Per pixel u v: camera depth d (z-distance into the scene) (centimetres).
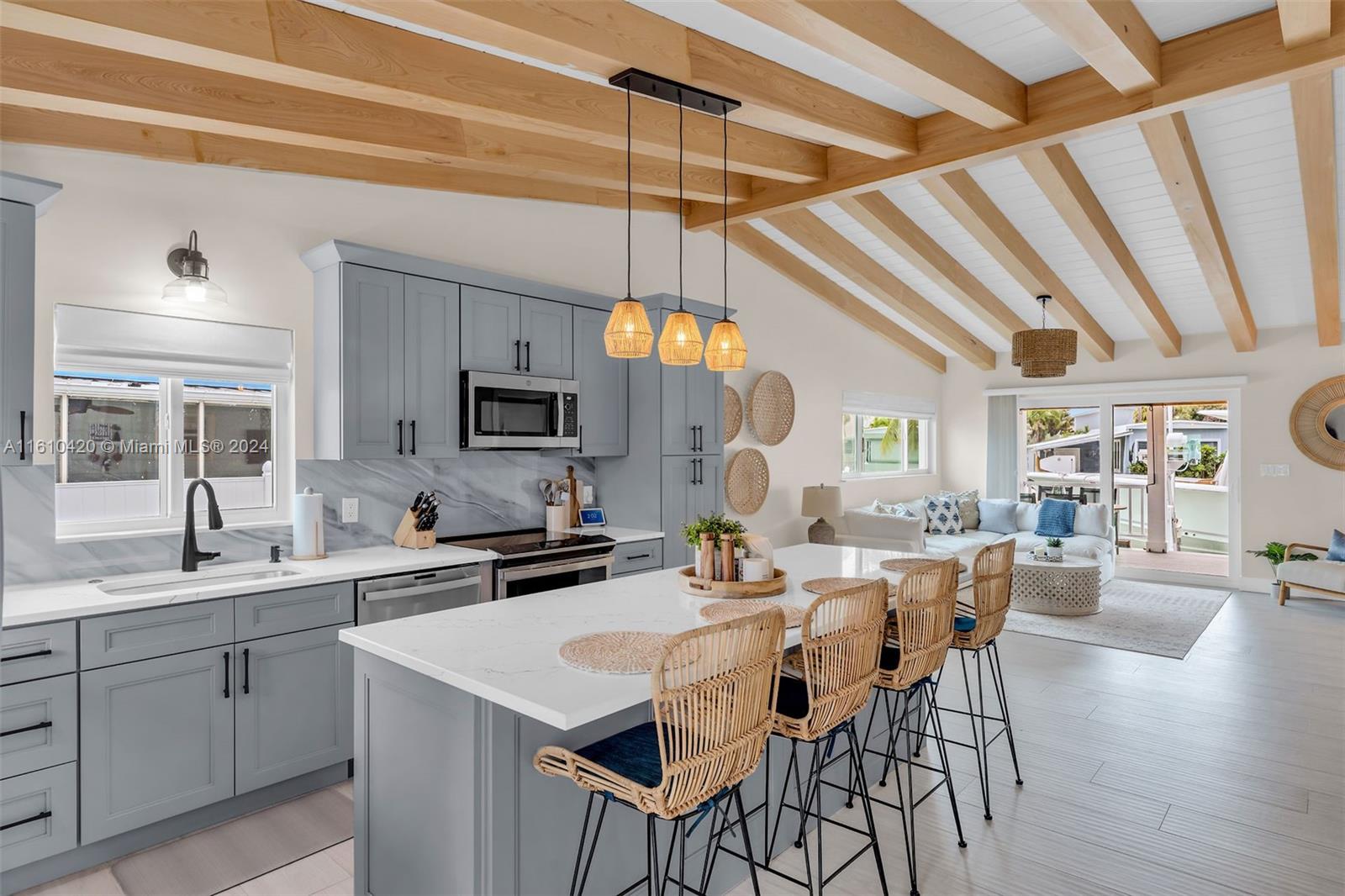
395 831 211
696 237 559
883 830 275
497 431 388
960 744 293
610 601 260
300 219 349
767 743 233
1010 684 435
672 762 158
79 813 241
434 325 368
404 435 355
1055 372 607
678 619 233
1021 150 374
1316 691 422
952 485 892
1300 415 693
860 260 630
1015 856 256
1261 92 382
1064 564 619
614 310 261
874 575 301
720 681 164
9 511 273
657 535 447
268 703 285
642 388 465
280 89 290
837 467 713
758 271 621
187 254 304
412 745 204
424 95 275
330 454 341
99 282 291
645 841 217
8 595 260
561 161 388
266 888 239
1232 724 374
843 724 216
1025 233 561
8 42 233
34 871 238
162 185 307
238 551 330
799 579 294
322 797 300
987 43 320
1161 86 324
